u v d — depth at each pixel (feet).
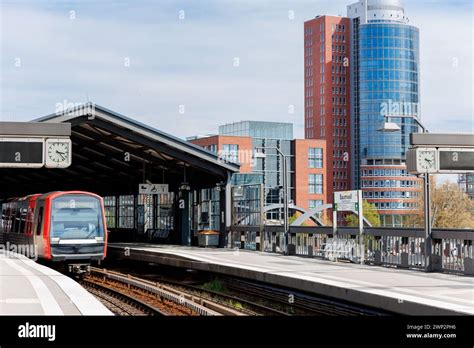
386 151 515.91
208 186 123.54
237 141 328.70
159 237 143.02
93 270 109.19
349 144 528.63
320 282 55.16
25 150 73.15
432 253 64.95
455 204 257.55
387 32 524.52
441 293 47.55
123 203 167.12
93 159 142.10
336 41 528.22
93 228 89.56
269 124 385.09
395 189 514.27
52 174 169.17
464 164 64.75
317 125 528.22
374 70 521.65
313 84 533.96
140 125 102.47
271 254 95.04
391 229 71.77
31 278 59.62
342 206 80.74
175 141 105.50
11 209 113.91
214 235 116.98
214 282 76.89
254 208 105.40
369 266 72.90
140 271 113.39
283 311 57.36
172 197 137.59
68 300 43.75
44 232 87.76
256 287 69.62
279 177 361.30
